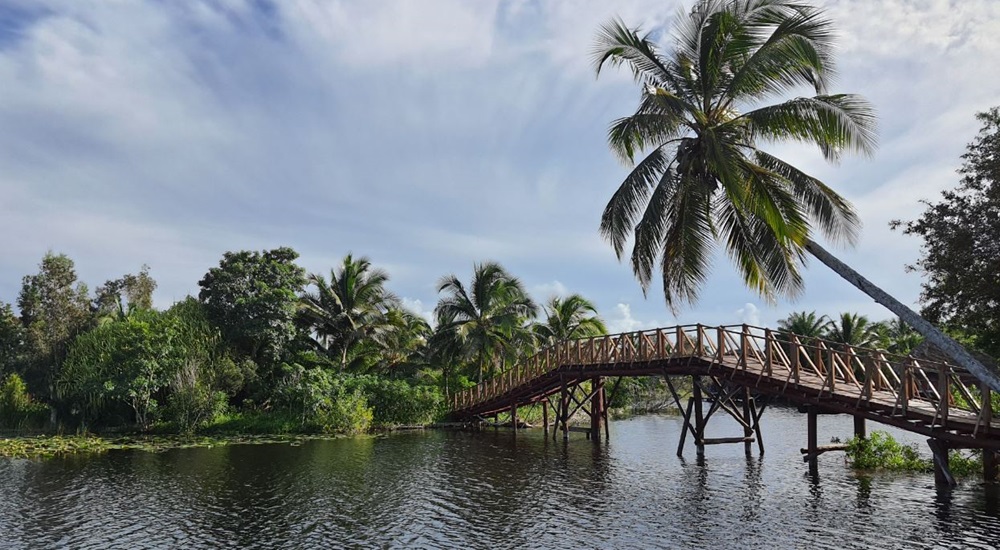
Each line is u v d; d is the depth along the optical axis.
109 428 31.06
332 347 40.50
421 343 42.72
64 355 41.44
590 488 17.41
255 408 34.16
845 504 14.65
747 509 14.56
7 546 12.41
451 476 19.44
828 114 13.14
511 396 31.78
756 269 16.14
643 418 43.31
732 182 13.27
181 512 14.94
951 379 16.44
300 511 15.05
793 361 18.06
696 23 15.27
